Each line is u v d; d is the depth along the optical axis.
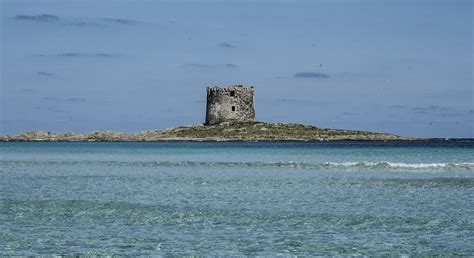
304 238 37.50
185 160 111.12
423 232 38.94
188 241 36.66
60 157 126.31
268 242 36.41
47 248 34.91
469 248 34.56
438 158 113.00
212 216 45.34
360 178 71.31
